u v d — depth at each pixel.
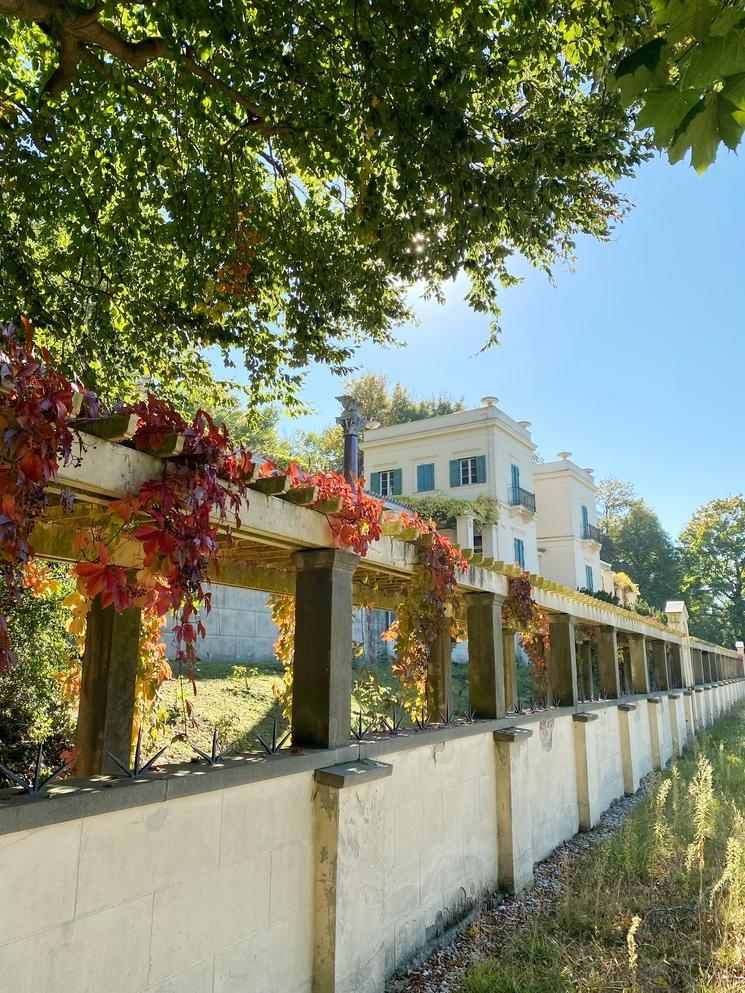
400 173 4.21
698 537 44.81
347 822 3.34
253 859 2.90
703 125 1.56
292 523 3.30
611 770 9.06
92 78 4.96
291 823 3.14
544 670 7.09
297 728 3.53
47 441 1.98
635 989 3.54
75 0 3.79
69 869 2.15
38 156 5.19
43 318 5.76
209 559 2.89
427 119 3.84
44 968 2.04
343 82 4.40
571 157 4.36
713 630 43.28
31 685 5.05
